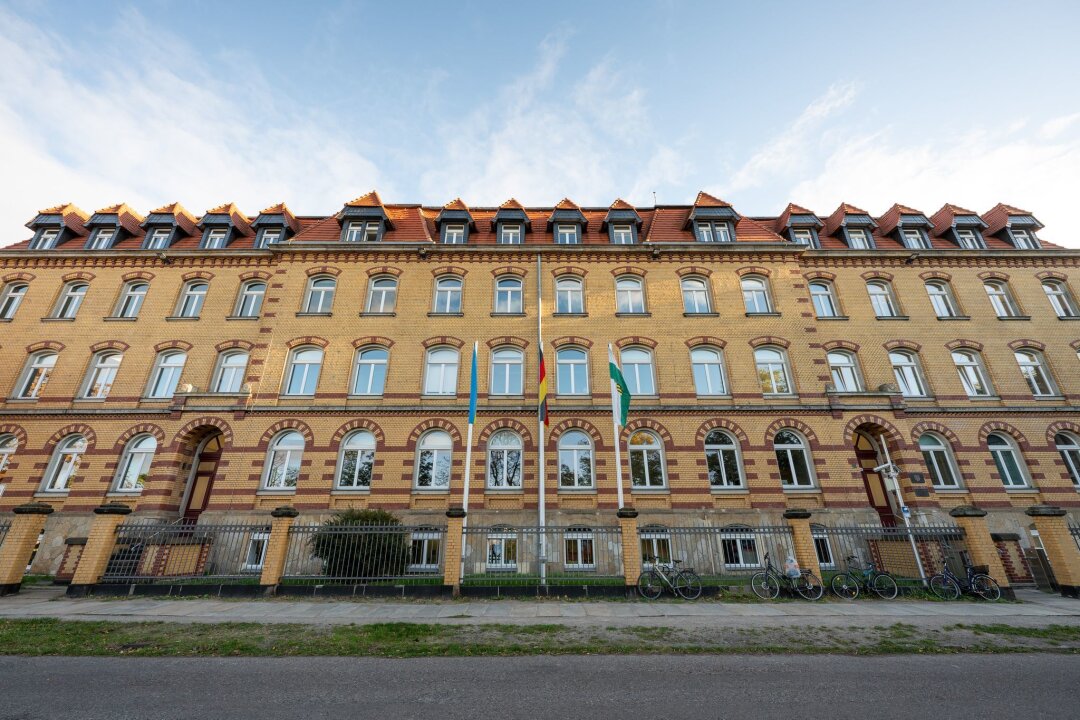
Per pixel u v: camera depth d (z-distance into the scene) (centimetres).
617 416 1438
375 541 1209
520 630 809
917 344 1845
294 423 1622
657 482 1595
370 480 1577
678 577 1109
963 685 577
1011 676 608
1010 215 2105
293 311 1811
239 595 1084
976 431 1700
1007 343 1855
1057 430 1712
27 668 618
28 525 1169
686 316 1828
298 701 521
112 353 1805
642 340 1778
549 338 1786
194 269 1941
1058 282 1994
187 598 1062
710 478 1594
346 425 1620
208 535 1455
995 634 807
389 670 621
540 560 1262
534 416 1645
